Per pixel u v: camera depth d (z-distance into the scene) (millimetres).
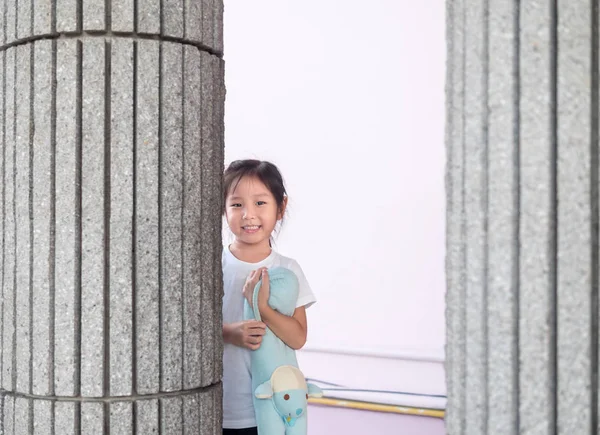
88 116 1500
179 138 1552
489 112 914
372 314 4020
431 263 3883
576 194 869
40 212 1524
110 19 1509
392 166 3986
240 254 2502
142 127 1515
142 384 1513
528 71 891
